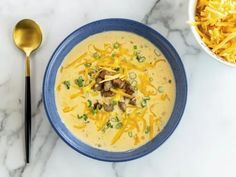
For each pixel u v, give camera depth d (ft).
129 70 1.95
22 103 2.00
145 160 1.99
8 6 2.02
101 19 1.98
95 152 1.91
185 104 1.90
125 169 1.99
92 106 1.94
